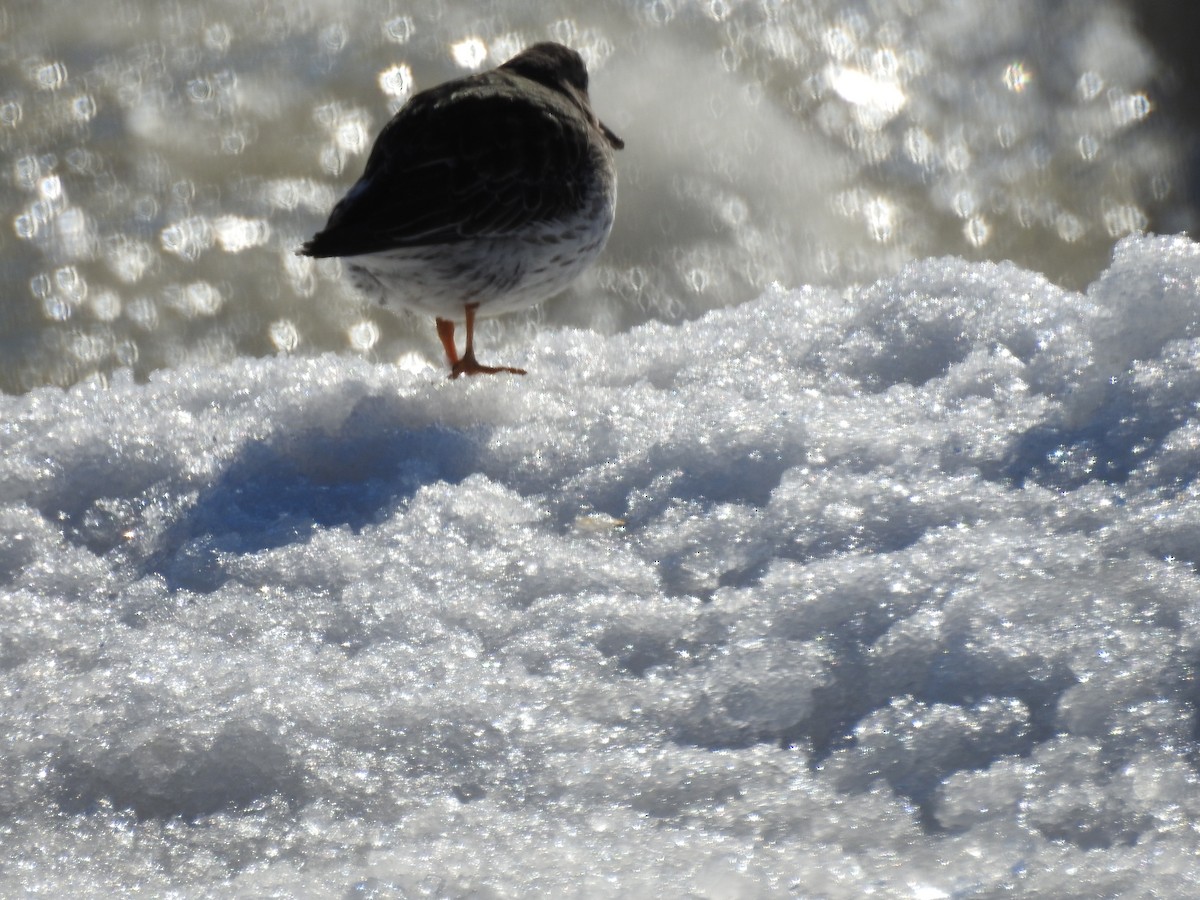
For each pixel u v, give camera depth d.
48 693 6.38
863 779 5.80
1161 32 27.72
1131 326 8.27
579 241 10.73
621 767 5.93
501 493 8.06
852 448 7.92
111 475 8.55
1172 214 24.08
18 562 7.89
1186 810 5.41
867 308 9.64
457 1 27.47
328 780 5.95
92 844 5.73
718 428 8.21
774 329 9.77
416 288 10.23
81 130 24.56
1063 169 24.75
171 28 26.77
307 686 6.42
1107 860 5.17
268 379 9.80
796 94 25.97
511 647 6.70
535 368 9.97
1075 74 26.55
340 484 8.52
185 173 23.83
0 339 21.17
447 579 7.30
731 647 6.51
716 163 24.20
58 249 22.48
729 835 5.55
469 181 10.00
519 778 5.93
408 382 9.73
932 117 25.72
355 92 25.44
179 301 21.84
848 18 27.62
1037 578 6.53
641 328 10.34
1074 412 7.91
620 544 7.55
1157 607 6.30
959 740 5.88
